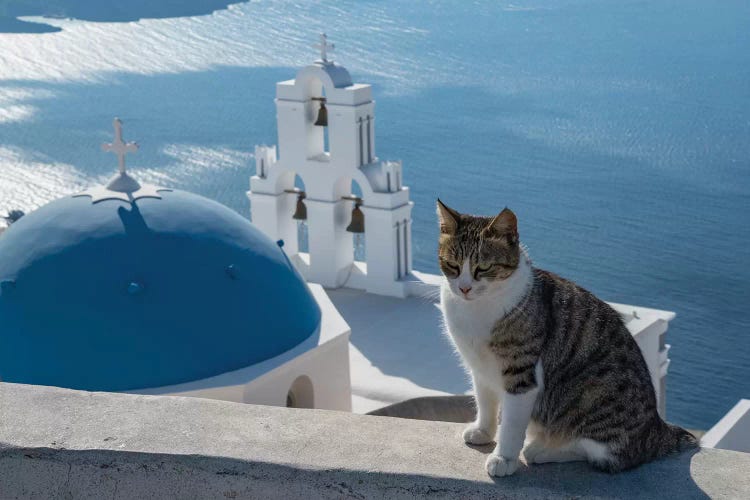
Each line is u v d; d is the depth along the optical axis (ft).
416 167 319.68
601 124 375.04
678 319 212.84
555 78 461.37
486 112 397.80
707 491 13.34
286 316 53.11
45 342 48.14
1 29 530.27
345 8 621.31
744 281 231.09
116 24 549.95
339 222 77.15
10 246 51.78
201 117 374.02
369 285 76.48
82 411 15.44
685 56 510.58
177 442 14.35
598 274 237.45
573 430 14.57
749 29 578.25
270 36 541.34
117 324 48.29
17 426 14.93
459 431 15.12
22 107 388.78
